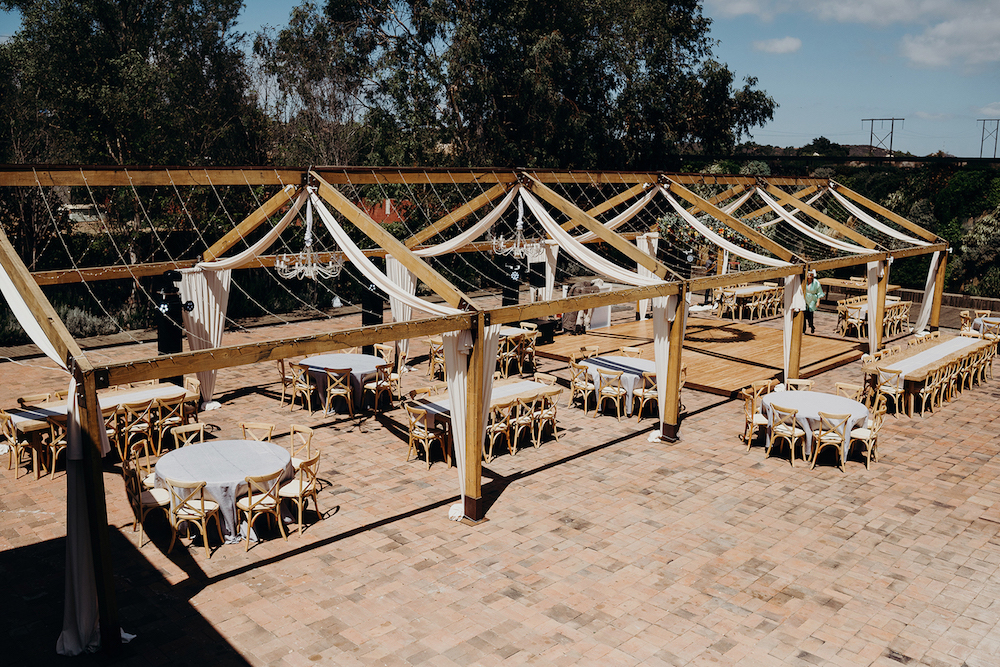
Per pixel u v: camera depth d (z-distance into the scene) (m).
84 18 22.78
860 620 6.68
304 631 6.36
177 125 24.25
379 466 10.21
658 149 31.62
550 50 27.41
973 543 8.22
